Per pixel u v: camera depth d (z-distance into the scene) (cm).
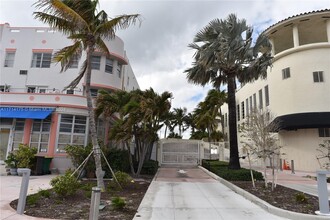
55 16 986
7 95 1706
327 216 677
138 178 1495
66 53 1076
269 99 2403
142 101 1402
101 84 2053
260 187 1133
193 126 4906
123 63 2284
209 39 1603
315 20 2156
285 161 2145
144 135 1525
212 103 3688
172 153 2442
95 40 1052
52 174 1568
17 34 2205
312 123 1919
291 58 2166
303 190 1091
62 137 1658
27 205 754
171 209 778
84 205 784
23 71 2144
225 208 800
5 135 1669
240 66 1591
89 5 1027
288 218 696
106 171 1466
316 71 2048
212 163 1881
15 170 1457
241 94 3372
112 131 1478
